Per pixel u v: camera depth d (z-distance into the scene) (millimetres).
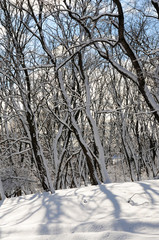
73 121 9078
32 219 4789
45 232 4031
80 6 9609
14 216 5227
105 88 14422
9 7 8953
